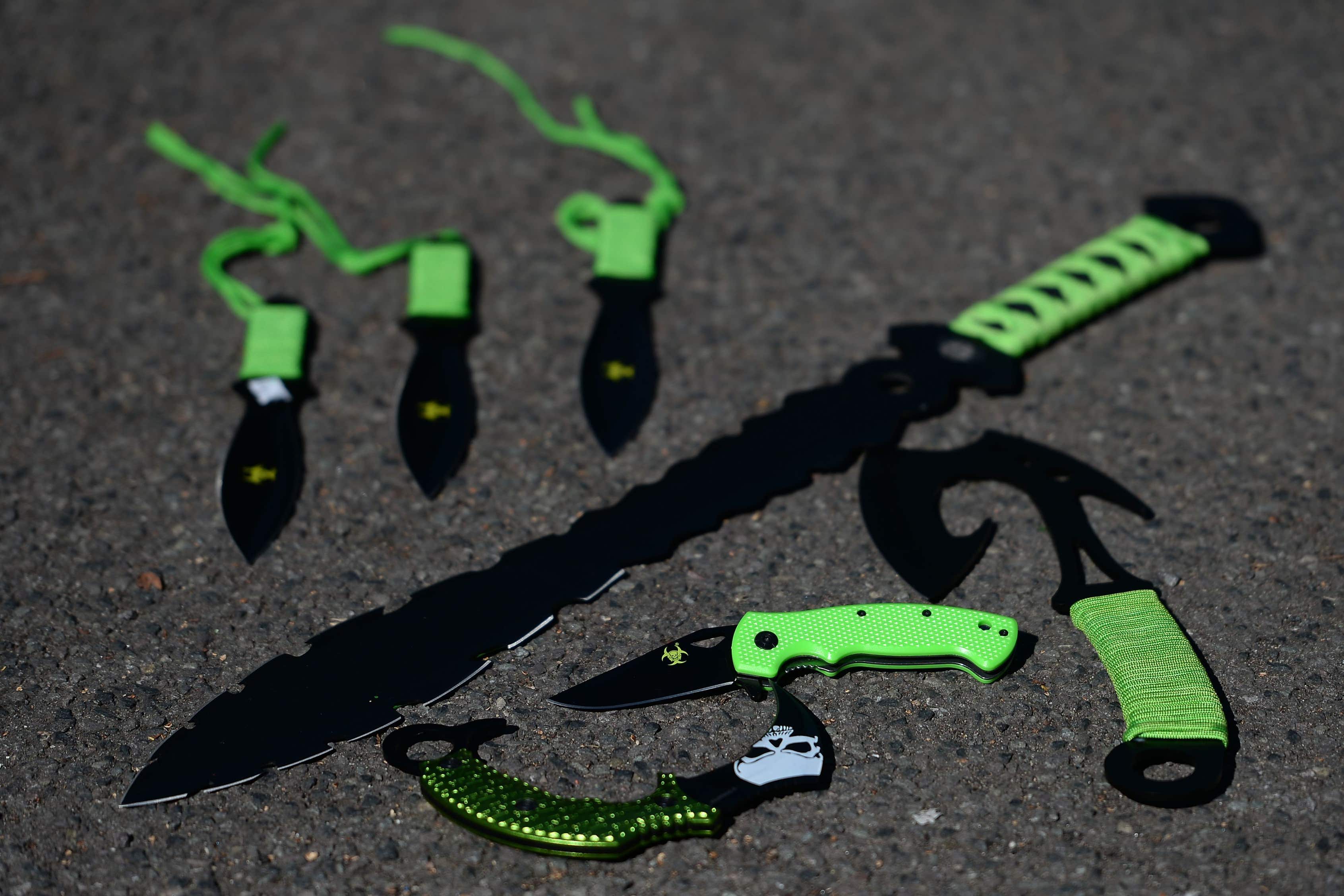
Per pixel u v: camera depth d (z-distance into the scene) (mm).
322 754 1679
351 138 2812
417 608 1847
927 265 2480
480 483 2074
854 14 3148
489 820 1569
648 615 1857
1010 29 3076
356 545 1979
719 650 1754
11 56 3000
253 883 1560
